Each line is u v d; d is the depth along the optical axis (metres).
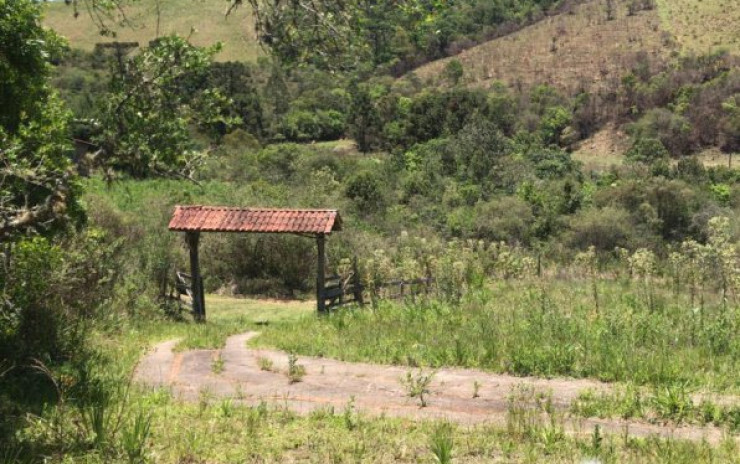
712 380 9.15
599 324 12.55
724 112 83.94
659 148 73.94
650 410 7.93
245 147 59.75
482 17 140.12
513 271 23.23
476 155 53.88
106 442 6.43
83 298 14.05
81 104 30.80
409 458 6.29
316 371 10.61
